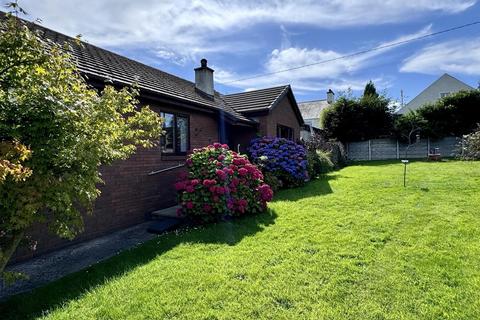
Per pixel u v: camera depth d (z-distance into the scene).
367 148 21.14
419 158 18.97
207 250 4.42
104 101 3.64
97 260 4.49
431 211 5.84
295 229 5.16
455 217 5.39
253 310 2.82
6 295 3.44
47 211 3.72
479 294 2.95
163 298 3.07
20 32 2.74
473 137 14.43
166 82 9.55
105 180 5.94
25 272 4.10
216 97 12.70
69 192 3.08
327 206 6.71
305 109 32.59
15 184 2.69
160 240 5.07
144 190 6.95
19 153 2.58
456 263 3.62
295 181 9.66
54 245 4.95
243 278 3.45
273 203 7.31
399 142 20.28
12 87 2.83
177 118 8.35
